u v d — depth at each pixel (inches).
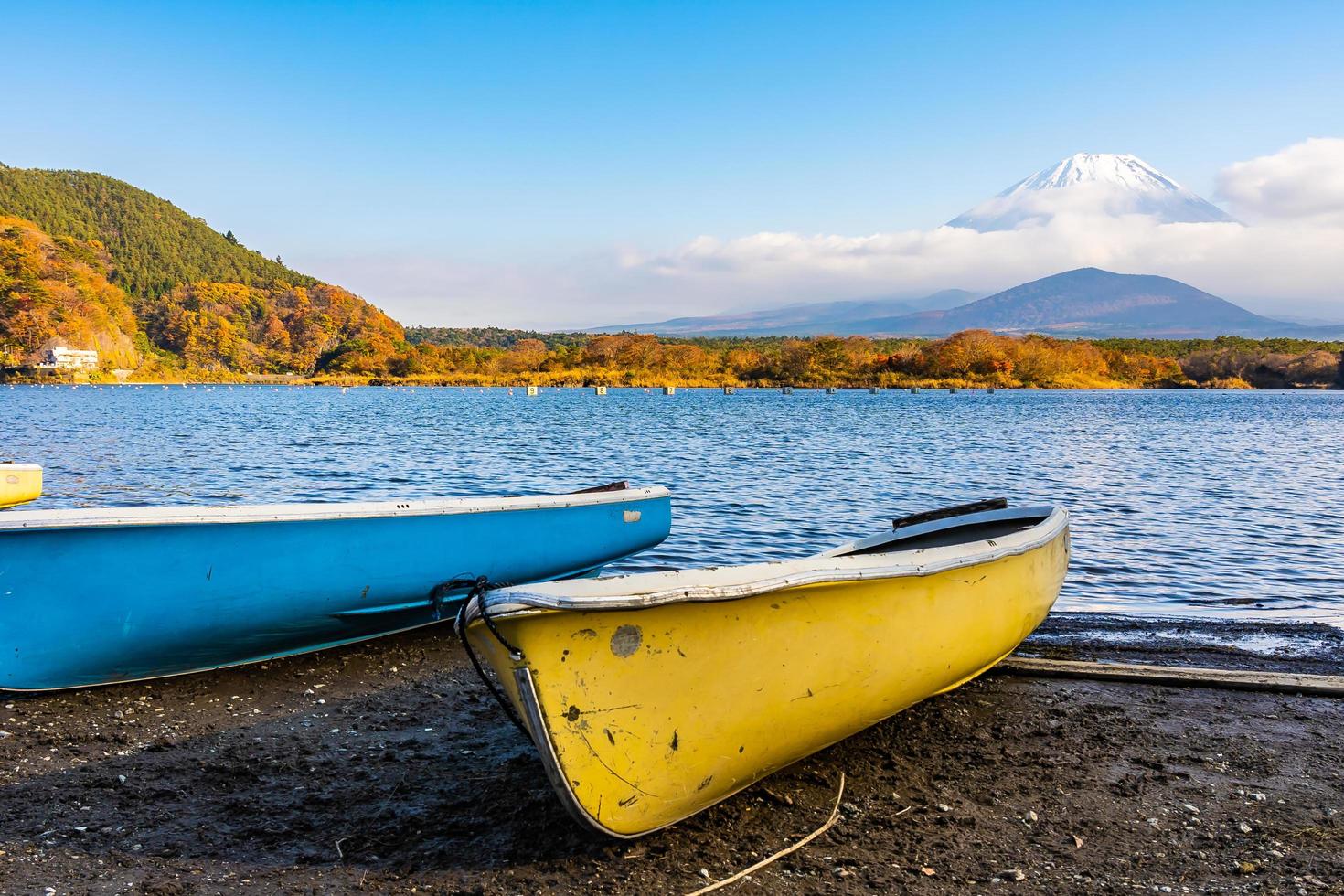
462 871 142.0
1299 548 464.1
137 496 603.2
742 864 145.6
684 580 141.7
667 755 147.2
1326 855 150.6
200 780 175.8
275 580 241.0
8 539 209.9
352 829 155.4
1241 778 183.8
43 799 165.8
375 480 739.4
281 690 232.8
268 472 791.1
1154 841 155.5
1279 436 1459.2
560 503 300.7
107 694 228.1
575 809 140.0
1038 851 151.5
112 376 6968.5
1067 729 210.8
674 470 843.4
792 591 152.9
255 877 139.5
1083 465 929.5
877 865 146.0
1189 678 244.8
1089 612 331.9
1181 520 551.5
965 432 1499.8
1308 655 276.4
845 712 173.2
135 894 133.4
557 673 134.2
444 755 189.2
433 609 274.2
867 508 596.7
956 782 179.3
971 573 196.2
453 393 4576.8
